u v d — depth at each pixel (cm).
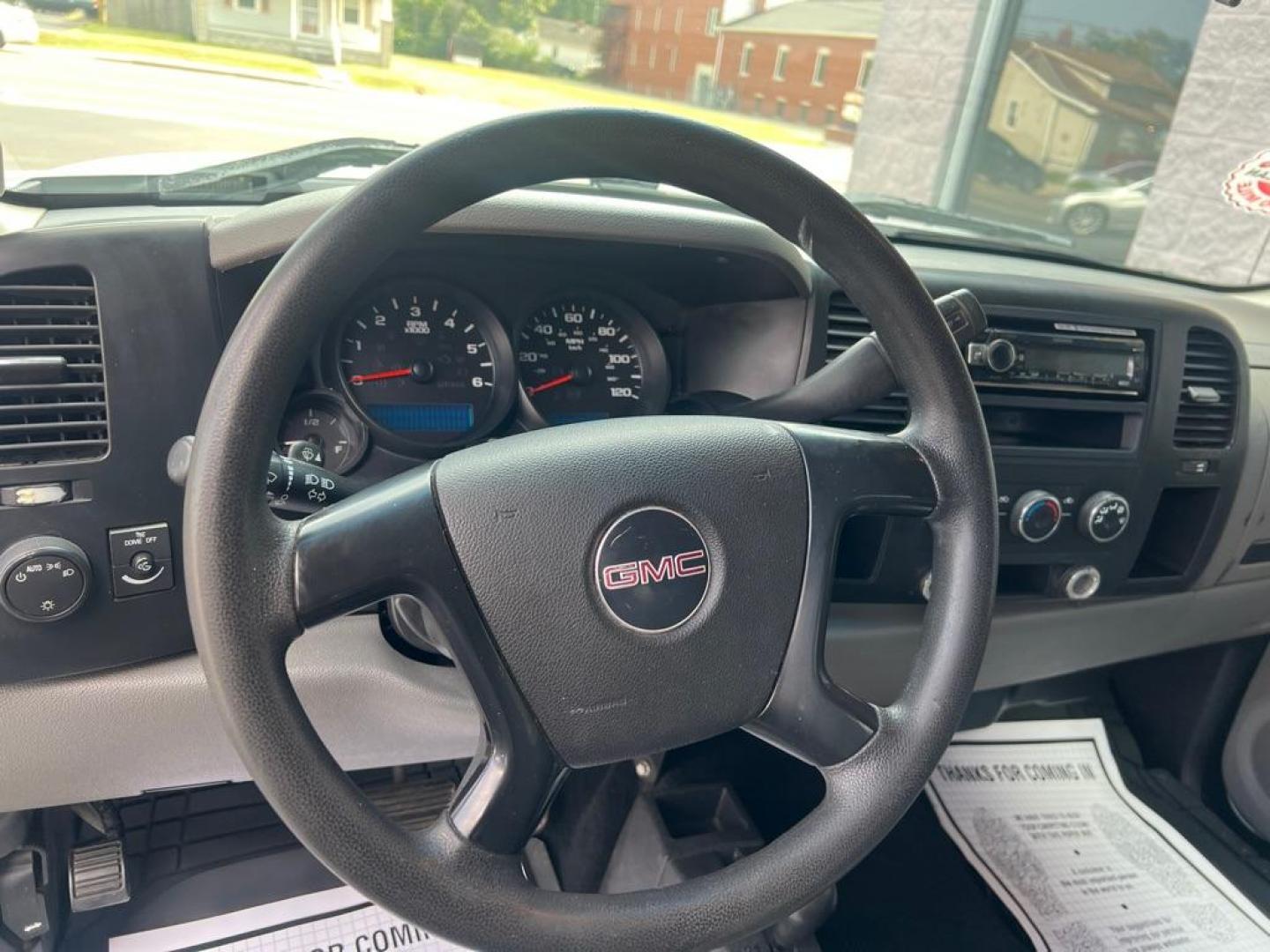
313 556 53
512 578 57
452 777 127
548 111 56
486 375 97
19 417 75
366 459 94
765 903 60
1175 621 136
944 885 124
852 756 64
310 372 90
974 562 68
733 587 61
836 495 65
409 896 54
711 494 61
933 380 67
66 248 75
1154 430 119
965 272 114
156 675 86
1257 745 138
